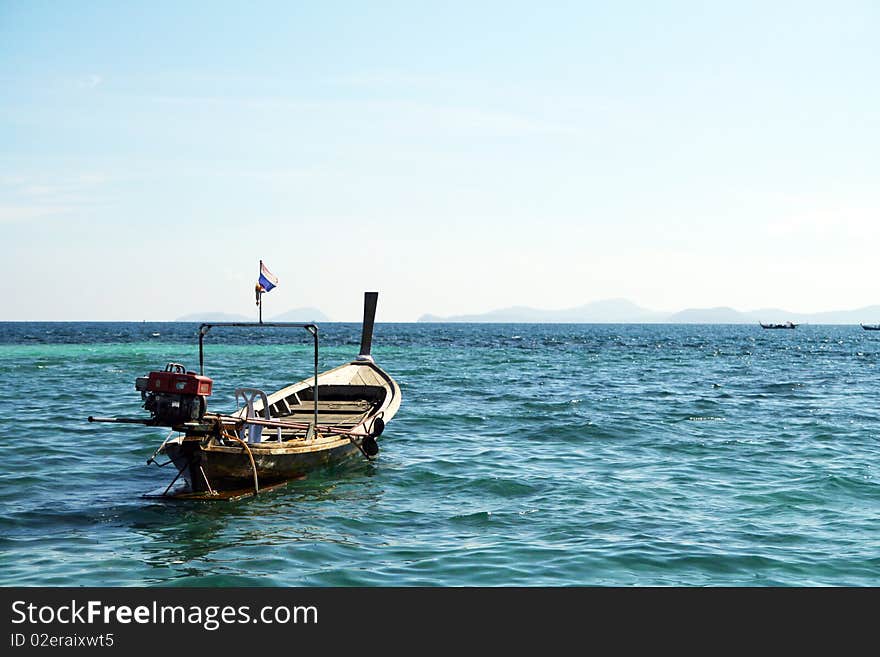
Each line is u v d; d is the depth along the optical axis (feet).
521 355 266.98
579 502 53.78
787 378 167.94
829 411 106.11
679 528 47.21
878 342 466.70
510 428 88.74
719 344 409.49
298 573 39.32
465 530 46.93
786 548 43.32
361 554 42.19
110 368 182.60
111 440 77.77
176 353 262.06
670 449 75.56
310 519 49.08
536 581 38.32
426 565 40.52
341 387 83.20
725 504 53.26
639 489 57.88
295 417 73.41
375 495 55.83
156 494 55.06
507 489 57.88
